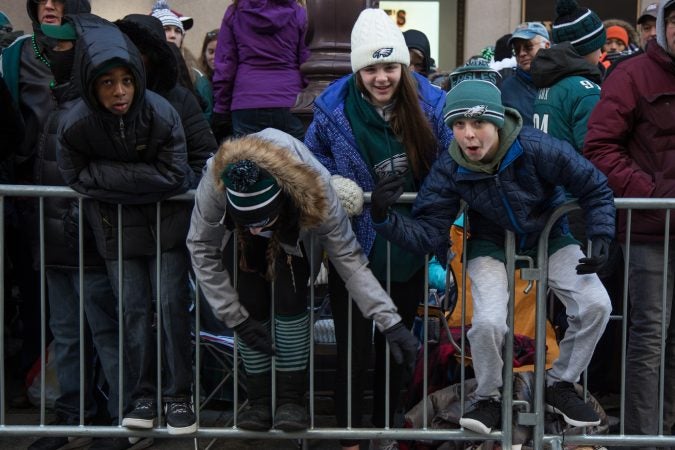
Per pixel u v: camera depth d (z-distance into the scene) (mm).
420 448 4141
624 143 3947
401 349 3584
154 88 3959
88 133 3561
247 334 3645
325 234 3545
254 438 3846
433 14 11000
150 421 3830
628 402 4070
